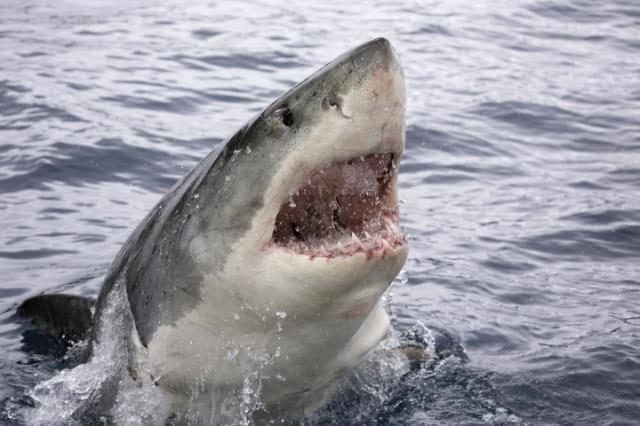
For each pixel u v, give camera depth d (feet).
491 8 184.65
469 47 153.99
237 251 38.58
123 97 113.09
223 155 40.09
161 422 45.34
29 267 69.97
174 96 115.24
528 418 49.26
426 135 106.52
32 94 111.65
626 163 100.94
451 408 50.24
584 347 57.82
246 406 44.37
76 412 48.67
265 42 146.10
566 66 145.89
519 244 76.79
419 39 156.56
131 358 44.65
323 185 37.47
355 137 35.50
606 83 136.87
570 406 50.49
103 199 83.71
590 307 64.95
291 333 40.09
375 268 36.29
